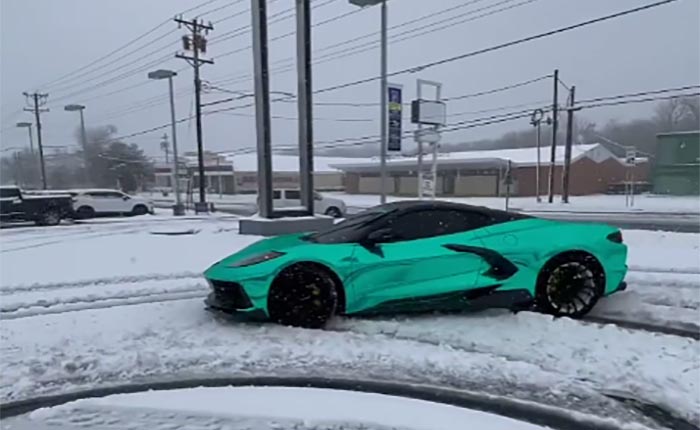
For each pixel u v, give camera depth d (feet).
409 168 165.17
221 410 10.89
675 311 18.15
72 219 75.72
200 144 101.09
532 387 12.01
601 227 18.60
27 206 69.97
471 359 13.64
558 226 18.22
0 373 13.10
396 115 48.55
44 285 23.62
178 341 15.29
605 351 14.05
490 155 166.71
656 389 11.68
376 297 16.43
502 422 10.32
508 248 17.15
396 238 17.02
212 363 13.70
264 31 40.88
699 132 134.31
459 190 159.53
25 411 11.12
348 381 12.51
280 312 16.30
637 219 66.54
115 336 15.85
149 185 227.40
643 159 166.91
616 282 18.06
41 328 16.72
